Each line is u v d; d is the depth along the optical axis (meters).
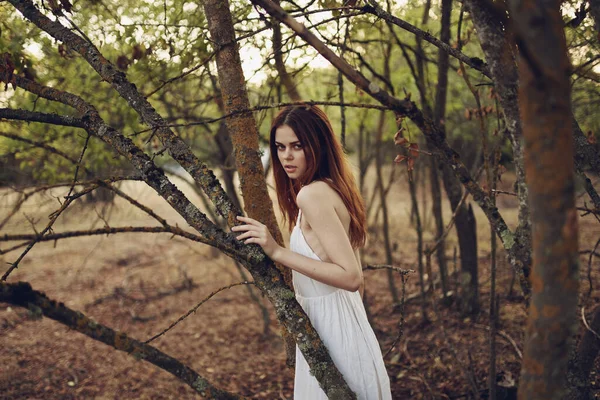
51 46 2.90
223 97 1.95
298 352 1.86
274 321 5.37
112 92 3.57
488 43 1.18
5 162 3.62
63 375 4.29
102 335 1.63
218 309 5.82
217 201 1.55
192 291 6.50
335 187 1.72
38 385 4.11
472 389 2.96
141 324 5.48
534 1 0.71
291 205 2.02
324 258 1.68
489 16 1.16
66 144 3.68
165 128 1.63
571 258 0.75
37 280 6.98
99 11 2.93
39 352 4.76
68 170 3.78
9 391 3.99
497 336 4.03
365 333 1.84
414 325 4.61
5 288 1.38
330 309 1.77
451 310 4.79
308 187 1.66
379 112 5.05
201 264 7.70
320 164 1.76
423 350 4.06
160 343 4.95
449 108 5.00
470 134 5.54
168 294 6.42
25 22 2.67
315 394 1.78
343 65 1.15
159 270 7.44
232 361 4.52
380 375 1.83
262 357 4.57
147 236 9.16
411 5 3.66
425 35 1.60
